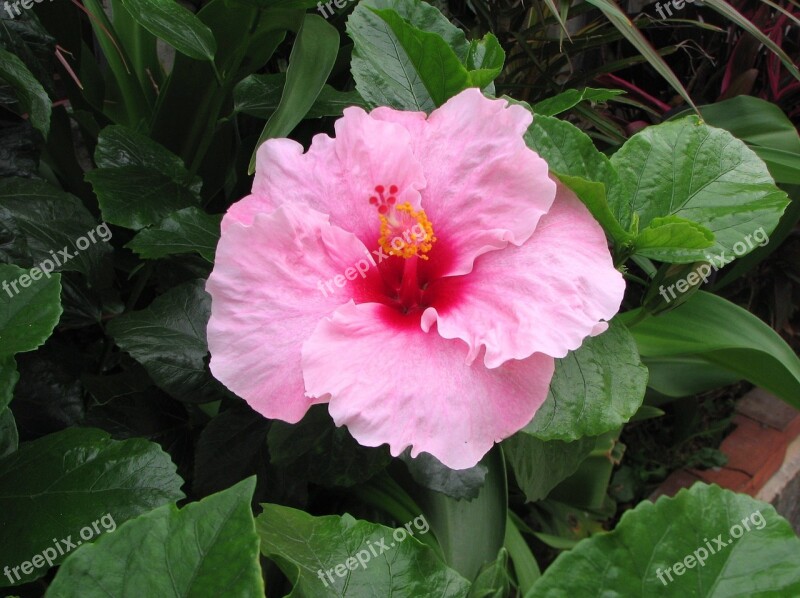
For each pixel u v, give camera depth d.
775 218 0.34
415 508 0.44
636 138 0.35
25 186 0.39
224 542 0.24
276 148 0.33
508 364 0.29
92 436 0.30
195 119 0.47
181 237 0.38
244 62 0.47
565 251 0.31
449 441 0.29
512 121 0.32
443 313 0.31
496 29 0.63
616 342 0.34
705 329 0.45
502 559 0.38
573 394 0.33
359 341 0.30
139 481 0.30
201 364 0.38
